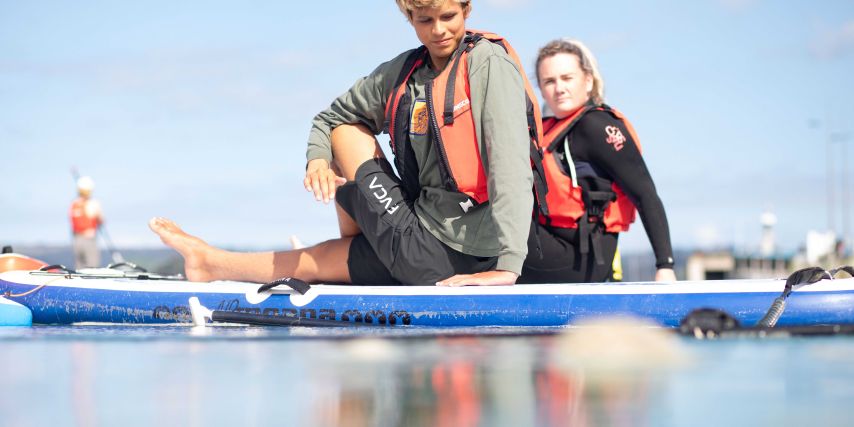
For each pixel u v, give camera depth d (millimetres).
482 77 6219
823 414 2361
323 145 7043
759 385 2793
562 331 4953
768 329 4117
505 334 4699
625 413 2383
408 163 6684
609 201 7598
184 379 3037
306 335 4738
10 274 7363
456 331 5086
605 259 7742
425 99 6402
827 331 4191
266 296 6402
